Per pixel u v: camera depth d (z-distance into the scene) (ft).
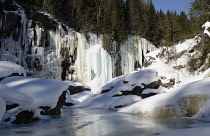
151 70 81.41
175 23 135.54
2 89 23.52
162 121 27.84
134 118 32.35
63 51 94.32
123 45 122.83
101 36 120.98
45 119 29.35
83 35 107.55
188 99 32.27
